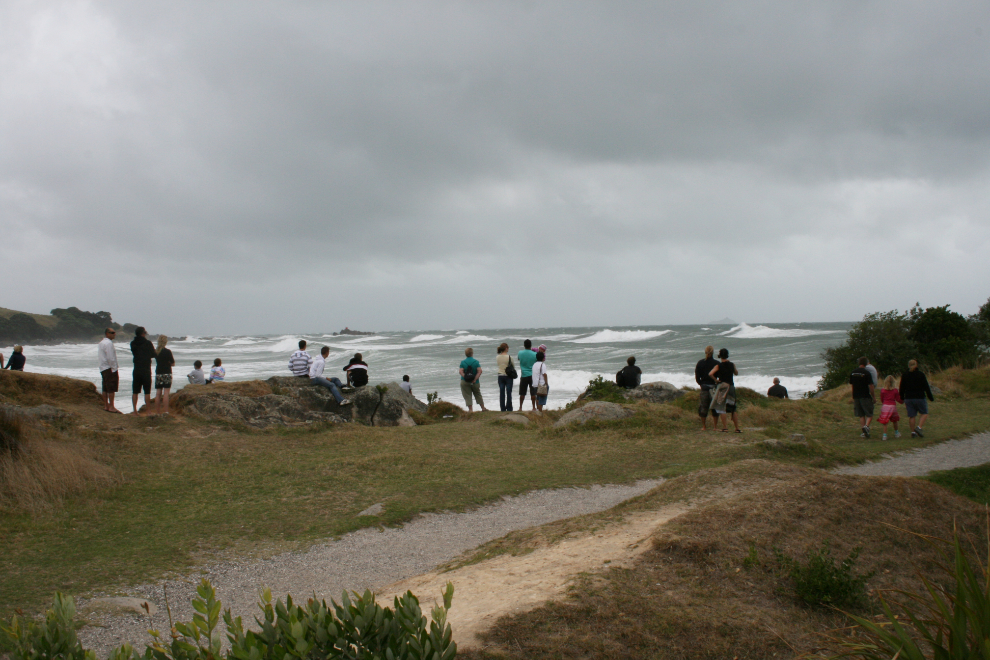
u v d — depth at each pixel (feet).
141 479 28.12
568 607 12.51
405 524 23.61
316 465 32.17
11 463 24.34
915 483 20.48
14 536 20.16
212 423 39.81
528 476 31.45
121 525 22.08
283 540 21.42
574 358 168.66
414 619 7.41
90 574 17.47
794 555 15.55
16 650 7.29
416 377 128.16
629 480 31.07
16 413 30.76
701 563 14.88
